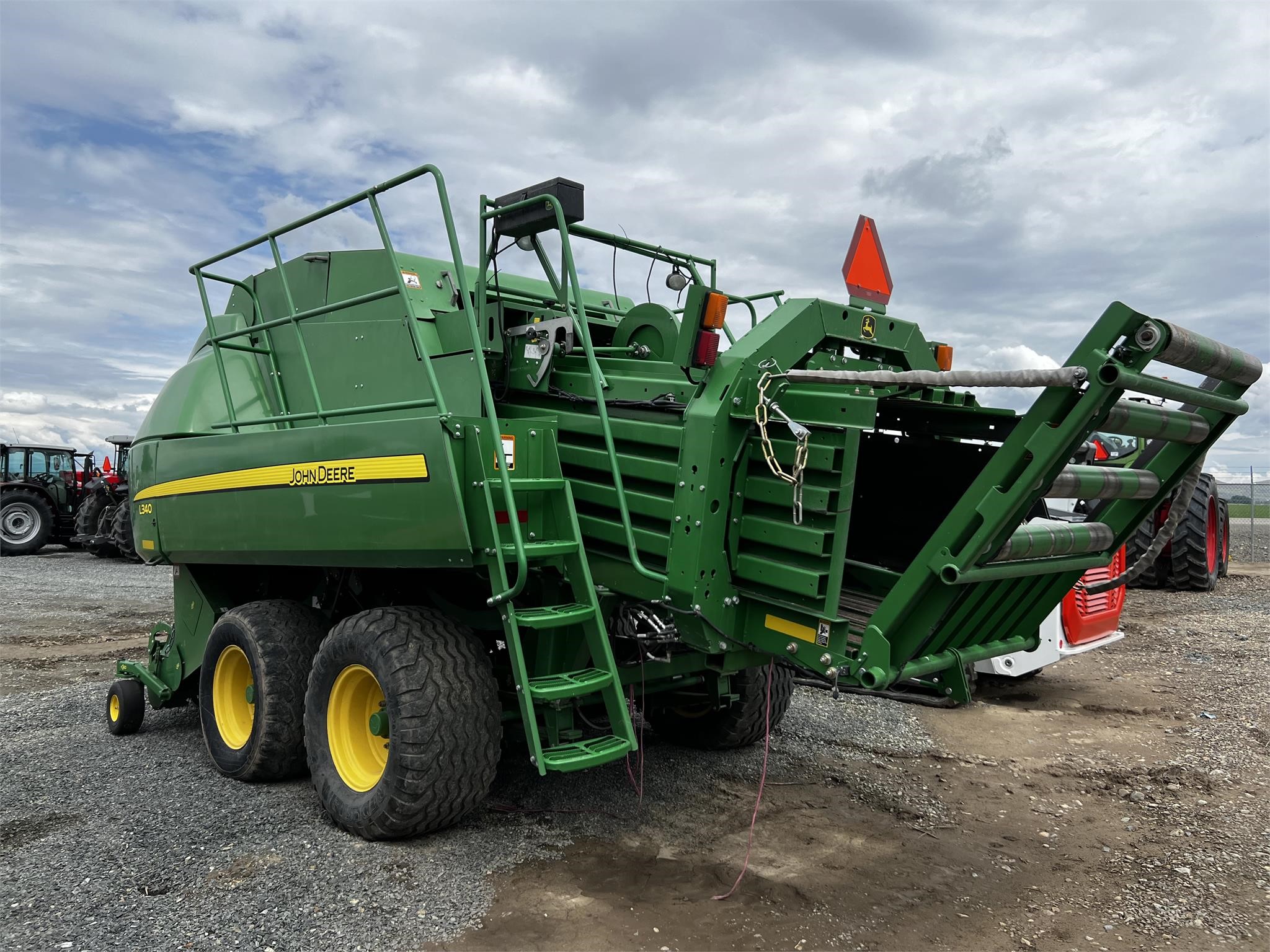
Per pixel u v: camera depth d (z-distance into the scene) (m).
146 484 5.43
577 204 3.73
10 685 6.69
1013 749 5.15
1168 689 6.48
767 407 3.15
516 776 4.57
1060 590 3.71
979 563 2.93
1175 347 2.56
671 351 4.09
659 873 3.43
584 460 3.79
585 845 3.68
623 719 3.50
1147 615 9.39
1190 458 3.45
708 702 5.00
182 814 3.99
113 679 6.85
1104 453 7.12
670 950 2.85
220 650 4.73
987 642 3.64
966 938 2.96
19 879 3.29
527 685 3.34
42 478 17.25
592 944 2.87
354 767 3.88
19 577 13.23
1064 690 6.48
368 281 4.82
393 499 3.73
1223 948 2.90
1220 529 11.87
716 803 4.23
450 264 4.94
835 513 2.98
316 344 5.01
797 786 4.50
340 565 4.11
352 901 3.12
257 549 4.46
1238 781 4.51
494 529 3.44
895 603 2.99
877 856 3.63
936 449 4.07
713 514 3.24
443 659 3.61
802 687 6.67
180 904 3.09
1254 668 7.04
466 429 3.57
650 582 3.48
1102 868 3.52
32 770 4.65
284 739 4.37
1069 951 2.88
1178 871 3.49
